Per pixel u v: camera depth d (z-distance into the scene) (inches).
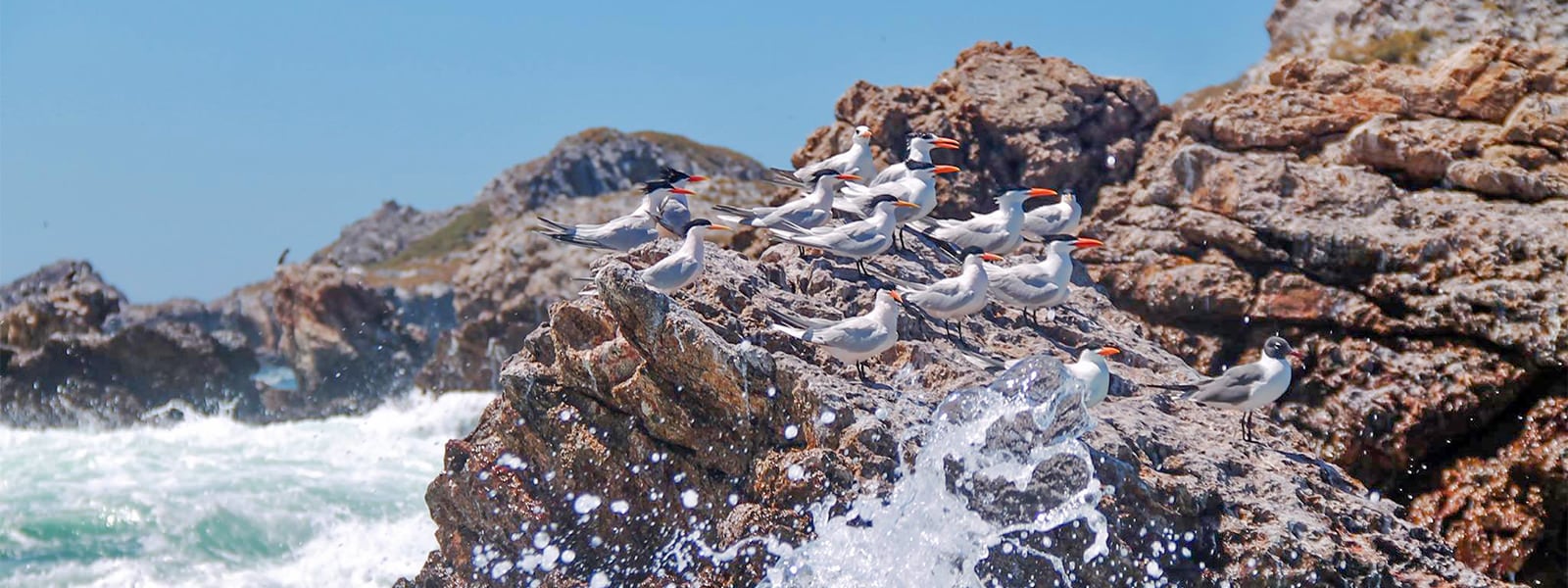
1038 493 460.4
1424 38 1052.5
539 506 525.7
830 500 458.6
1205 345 745.0
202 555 706.2
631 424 512.4
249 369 1418.6
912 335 555.5
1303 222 745.0
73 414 1232.2
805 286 576.7
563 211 1934.1
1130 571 452.1
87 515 747.4
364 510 799.7
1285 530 461.4
